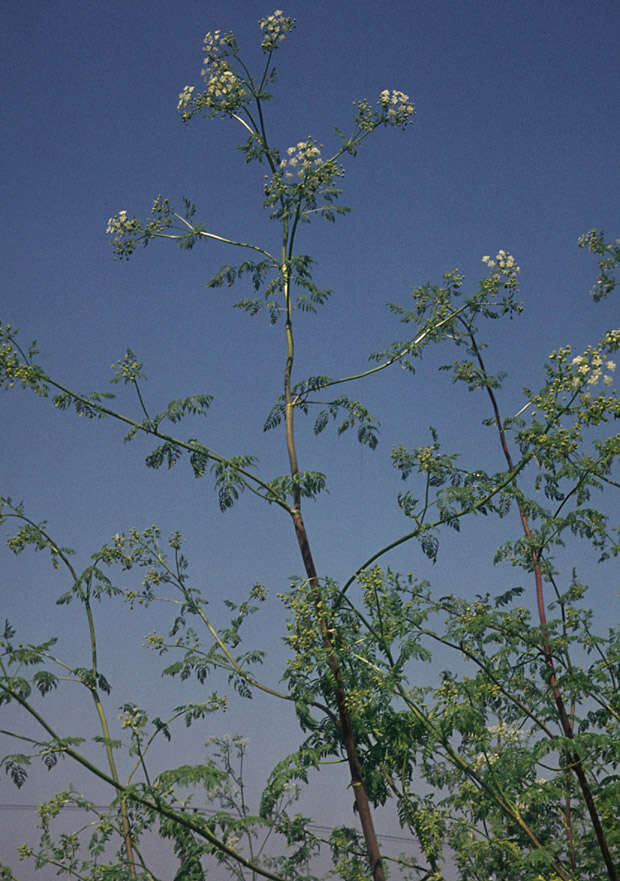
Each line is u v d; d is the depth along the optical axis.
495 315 6.70
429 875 5.63
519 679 6.14
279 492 6.14
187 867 5.38
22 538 6.33
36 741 5.01
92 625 6.31
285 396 6.55
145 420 6.16
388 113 6.65
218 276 6.72
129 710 5.49
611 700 5.86
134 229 6.76
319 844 6.02
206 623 6.34
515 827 6.09
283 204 6.68
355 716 5.70
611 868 5.59
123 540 6.59
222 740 6.70
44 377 6.03
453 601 6.22
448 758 5.78
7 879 5.41
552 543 6.10
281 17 6.69
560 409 5.69
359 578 5.64
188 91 6.70
